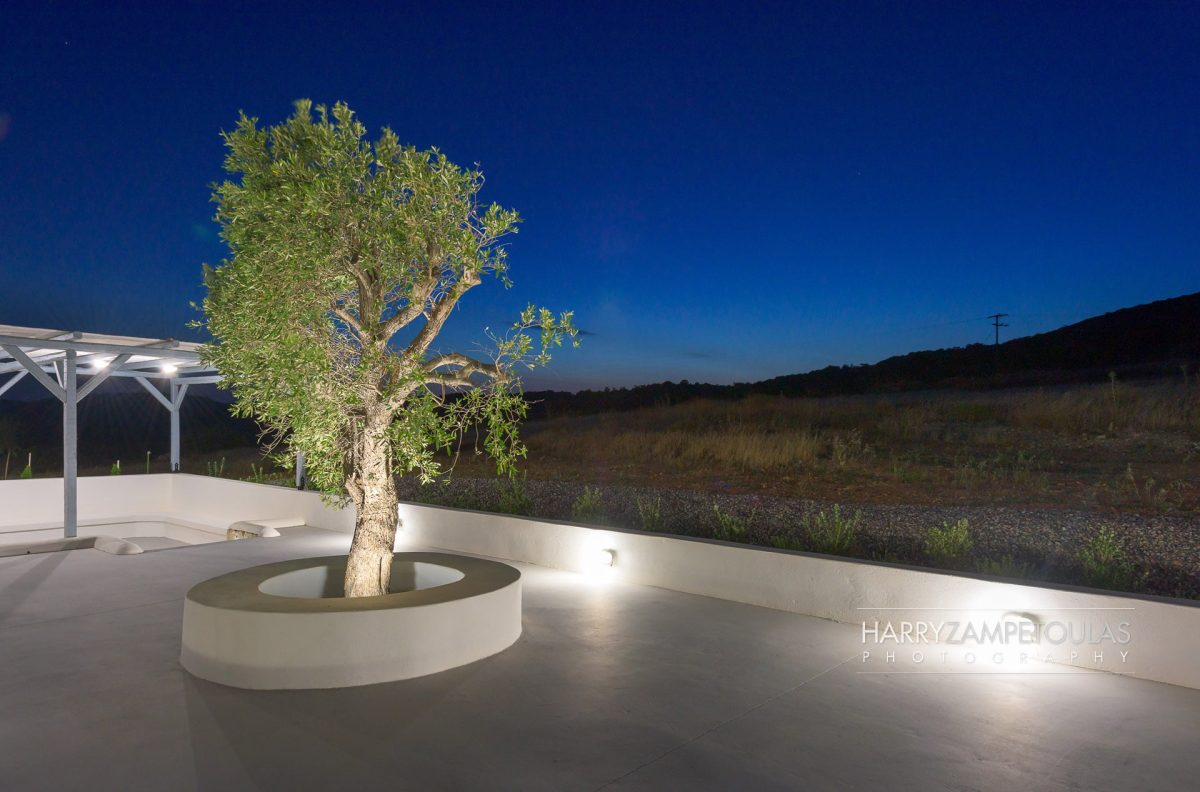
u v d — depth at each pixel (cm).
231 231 496
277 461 560
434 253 528
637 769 340
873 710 412
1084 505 867
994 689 445
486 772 337
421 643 468
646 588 705
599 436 1869
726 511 945
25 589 707
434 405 515
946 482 1059
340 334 530
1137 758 354
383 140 530
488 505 1112
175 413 1372
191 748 362
